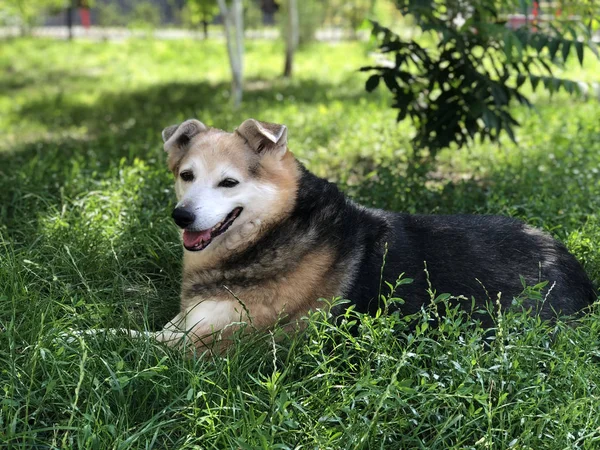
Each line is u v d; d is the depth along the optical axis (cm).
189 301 153
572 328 145
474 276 147
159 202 216
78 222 197
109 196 216
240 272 149
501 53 233
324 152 290
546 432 127
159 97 508
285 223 151
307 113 386
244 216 150
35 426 129
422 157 261
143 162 244
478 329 135
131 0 1268
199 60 760
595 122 327
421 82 237
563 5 230
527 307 146
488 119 219
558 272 152
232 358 137
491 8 217
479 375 126
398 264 147
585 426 125
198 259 154
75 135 377
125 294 170
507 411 128
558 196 218
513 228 156
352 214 153
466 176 264
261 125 150
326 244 148
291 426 121
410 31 879
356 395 132
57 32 1144
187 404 131
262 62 731
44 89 584
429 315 138
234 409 125
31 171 235
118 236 191
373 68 228
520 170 245
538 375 131
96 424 121
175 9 1244
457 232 153
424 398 126
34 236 190
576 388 132
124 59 788
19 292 157
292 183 152
